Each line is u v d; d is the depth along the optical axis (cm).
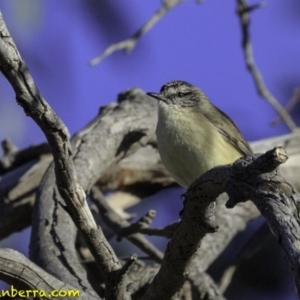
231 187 652
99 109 1493
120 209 1493
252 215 1419
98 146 1370
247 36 1362
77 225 793
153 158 1512
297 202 622
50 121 748
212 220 770
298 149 1545
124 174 1487
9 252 777
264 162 638
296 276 530
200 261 1293
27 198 1391
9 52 721
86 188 1312
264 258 1408
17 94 739
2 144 1493
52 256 1073
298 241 558
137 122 1441
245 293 1406
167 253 809
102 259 791
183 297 1195
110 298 800
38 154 1462
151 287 841
